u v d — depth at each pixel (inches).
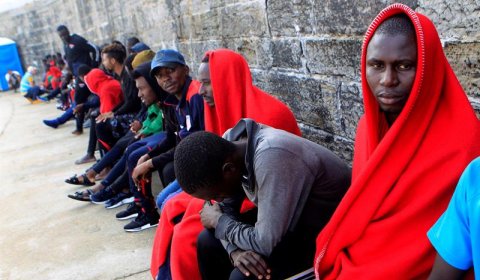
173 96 114.7
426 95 47.5
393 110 50.4
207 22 151.9
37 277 110.0
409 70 47.9
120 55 183.2
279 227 59.4
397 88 48.6
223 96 88.0
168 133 118.1
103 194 142.5
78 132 257.4
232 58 88.0
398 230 48.6
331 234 54.4
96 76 182.7
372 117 53.5
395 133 48.0
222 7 137.3
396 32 47.4
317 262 56.4
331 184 63.4
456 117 46.9
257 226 61.1
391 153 49.0
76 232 131.6
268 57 117.0
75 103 252.7
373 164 49.4
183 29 177.2
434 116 48.3
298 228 64.3
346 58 88.5
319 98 100.2
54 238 129.9
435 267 42.5
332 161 64.6
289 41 106.3
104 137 167.5
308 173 60.6
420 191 47.8
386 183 49.2
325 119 100.3
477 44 62.1
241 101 87.7
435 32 47.8
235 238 64.5
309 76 102.0
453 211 40.7
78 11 371.9
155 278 87.7
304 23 98.8
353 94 89.1
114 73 194.5
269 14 111.4
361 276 50.1
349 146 94.3
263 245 60.4
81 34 385.4
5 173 202.4
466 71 64.6
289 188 59.2
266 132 63.5
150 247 116.8
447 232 40.9
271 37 113.4
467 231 39.4
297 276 61.5
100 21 314.8
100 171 154.7
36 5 523.2
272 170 58.9
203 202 83.2
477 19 61.2
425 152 47.9
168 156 112.7
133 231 126.3
